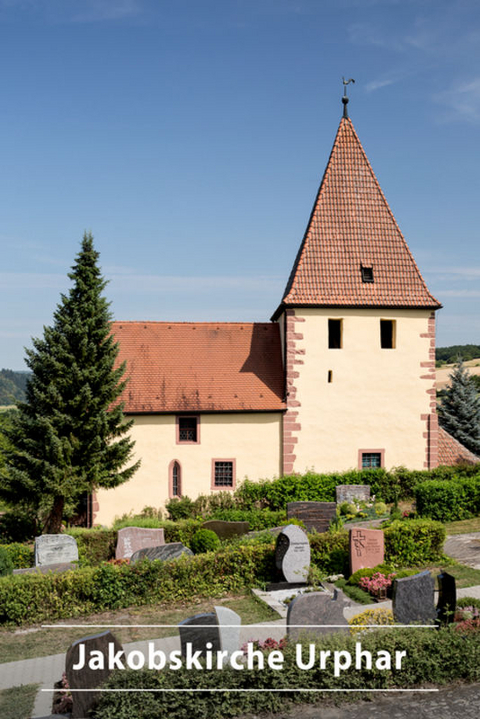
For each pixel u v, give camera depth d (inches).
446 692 474.6
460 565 890.1
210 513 1257.4
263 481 1311.5
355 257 1368.1
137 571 799.7
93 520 1256.2
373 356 1354.6
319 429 1333.7
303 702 461.4
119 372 1155.3
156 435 1293.1
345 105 1443.2
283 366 1389.0
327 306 1330.0
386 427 1353.3
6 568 849.5
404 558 898.1
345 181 1401.3
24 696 536.7
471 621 576.7
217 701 445.1
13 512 1144.2
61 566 875.4
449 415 2050.9
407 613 602.2
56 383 1109.7
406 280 1374.3
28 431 1104.2
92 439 1109.7
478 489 1179.3
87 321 1122.0
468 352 4315.9
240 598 807.1
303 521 1072.2
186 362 1376.7
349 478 1301.7
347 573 871.7
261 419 1323.8
